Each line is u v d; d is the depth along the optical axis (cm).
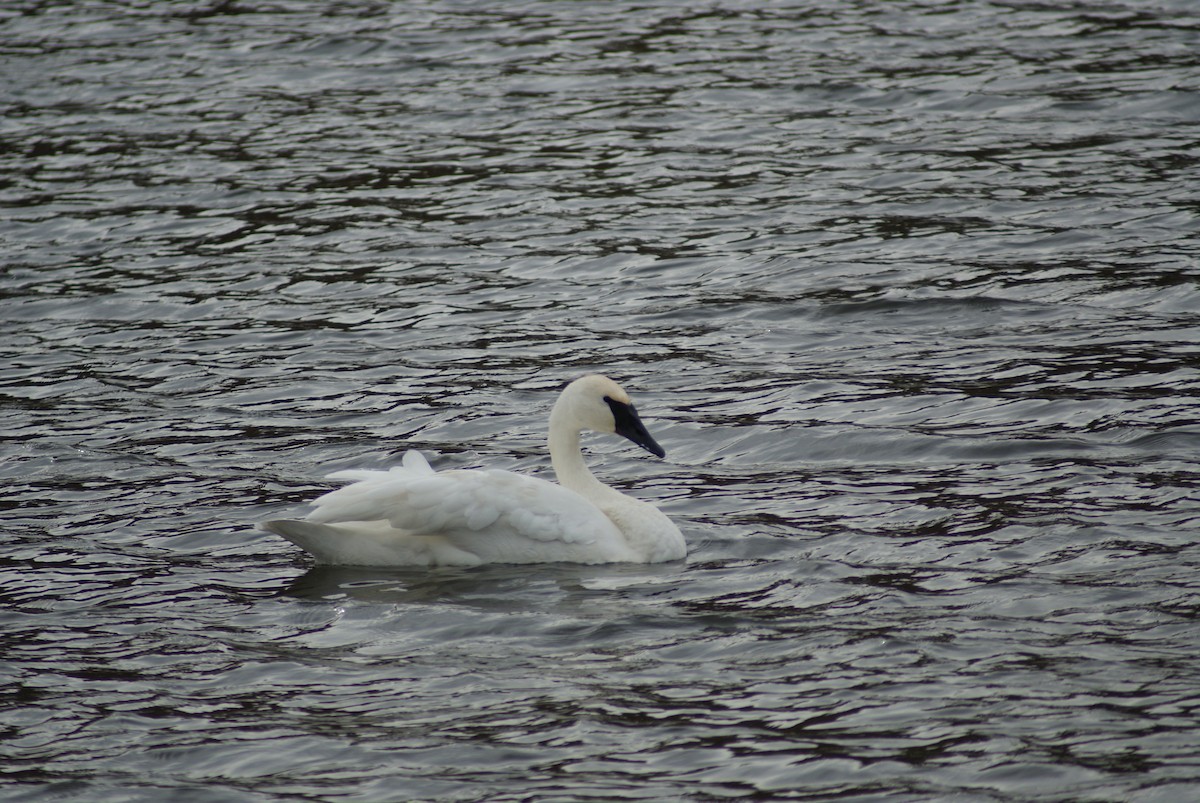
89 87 3306
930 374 1764
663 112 3027
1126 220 2306
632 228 2409
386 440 1614
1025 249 2219
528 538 1273
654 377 1805
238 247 2380
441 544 1271
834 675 1012
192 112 3127
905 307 2020
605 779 885
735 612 1137
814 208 2461
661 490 1462
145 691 1021
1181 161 2573
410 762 913
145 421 1684
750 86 3162
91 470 1525
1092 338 1855
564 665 1047
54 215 2545
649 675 1026
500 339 1962
